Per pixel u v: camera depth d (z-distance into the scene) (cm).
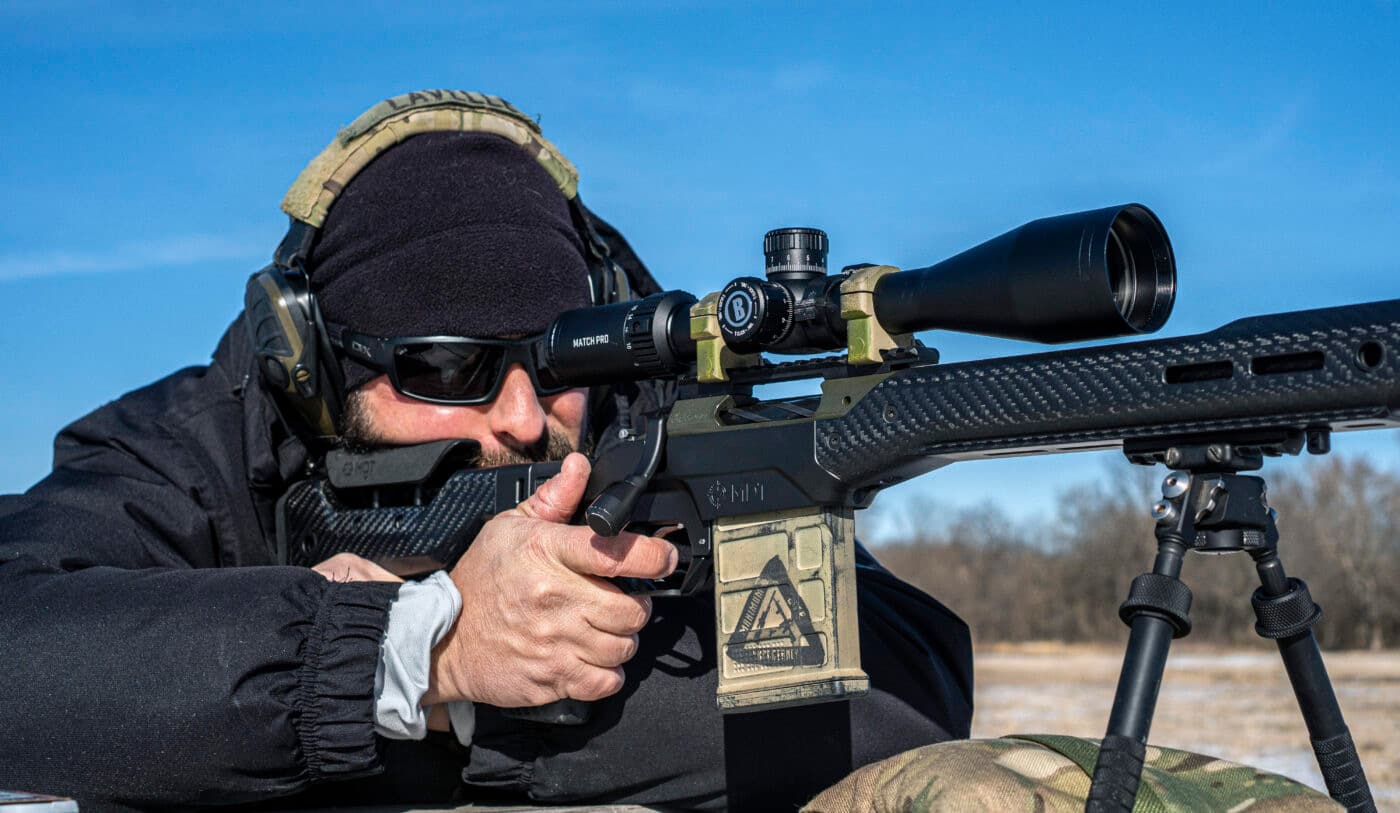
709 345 221
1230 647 2631
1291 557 3195
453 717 241
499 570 220
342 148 298
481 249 290
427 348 290
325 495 292
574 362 244
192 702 217
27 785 220
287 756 220
